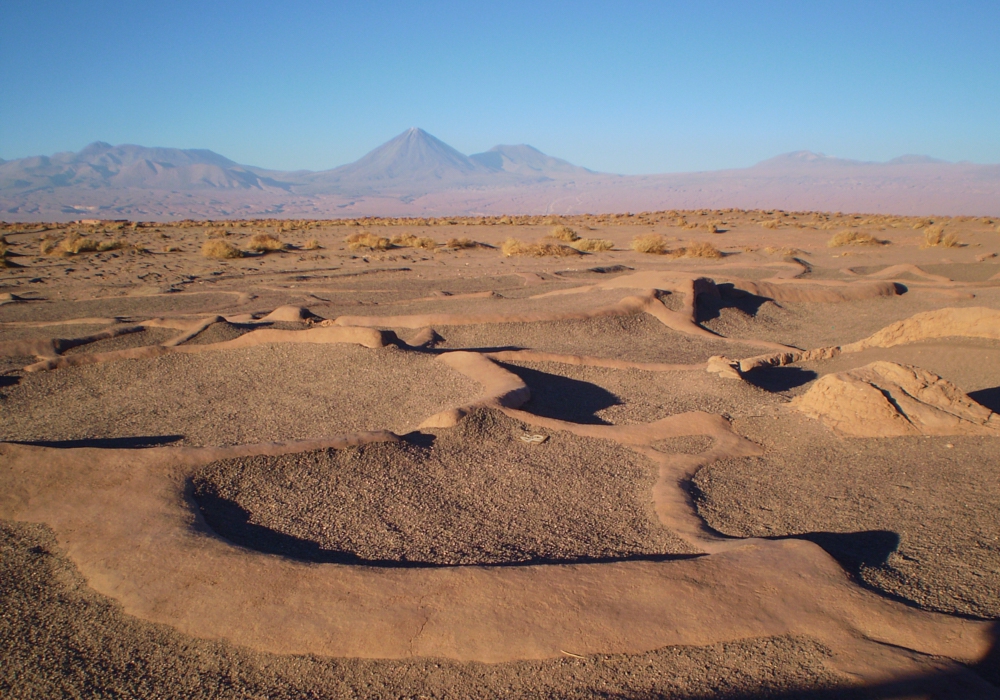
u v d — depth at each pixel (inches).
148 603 169.3
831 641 148.1
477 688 136.1
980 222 2156.7
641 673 138.9
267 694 137.6
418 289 859.4
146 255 1418.6
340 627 154.0
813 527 219.9
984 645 145.9
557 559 192.7
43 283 1027.3
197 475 246.2
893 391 326.6
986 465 267.1
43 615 168.4
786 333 620.1
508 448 293.7
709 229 1806.1
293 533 212.8
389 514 228.7
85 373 458.3
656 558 191.5
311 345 479.8
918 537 209.8
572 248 1381.6
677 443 305.3
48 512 223.5
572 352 503.2
